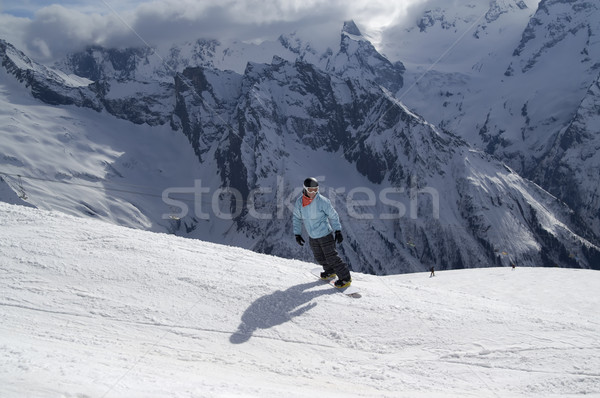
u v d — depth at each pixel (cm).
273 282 856
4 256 837
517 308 924
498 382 589
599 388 580
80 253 883
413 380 579
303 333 687
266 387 477
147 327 650
